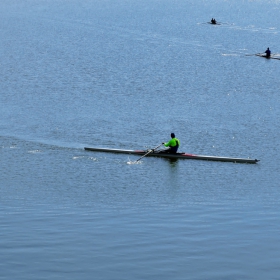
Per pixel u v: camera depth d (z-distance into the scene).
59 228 88.06
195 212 95.88
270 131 150.50
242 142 141.50
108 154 129.62
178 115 166.50
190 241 84.25
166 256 79.69
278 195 105.25
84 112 168.25
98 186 110.06
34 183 111.06
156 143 140.88
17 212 94.81
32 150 131.88
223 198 103.56
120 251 80.88
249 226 89.81
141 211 96.12
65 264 77.19
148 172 118.88
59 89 198.50
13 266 76.38
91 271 75.69
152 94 194.00
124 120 160.12
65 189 108.06
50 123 155.50
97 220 91.56
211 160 126.75
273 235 86.38
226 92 199.50
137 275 75.00
